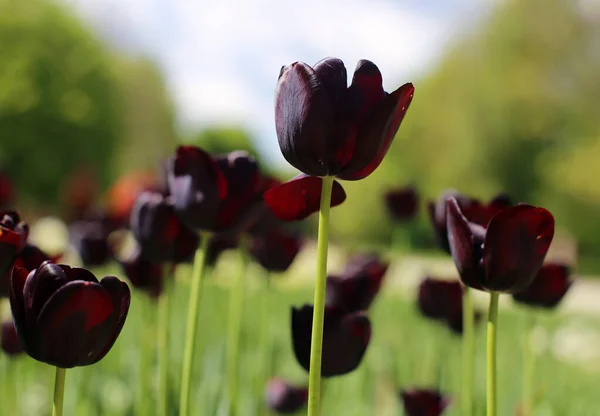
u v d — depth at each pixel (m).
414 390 2.09
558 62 25.78
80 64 27.31
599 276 19.83
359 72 1.15
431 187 26.41
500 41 26.05
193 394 2.69
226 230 1.52
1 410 2.38
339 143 1.14
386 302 7.13
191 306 1.51
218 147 42.84
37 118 26.36
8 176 3.29
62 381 1.09
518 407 2.44
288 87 1.16
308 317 1.35
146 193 1.79
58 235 9.36
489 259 1.23
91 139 27.47
